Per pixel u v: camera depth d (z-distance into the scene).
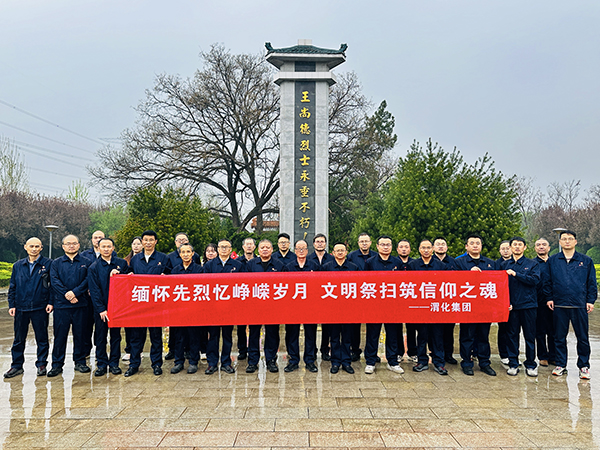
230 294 5.96
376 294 6.00
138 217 14.45
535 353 6.46
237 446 3.69
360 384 5.44
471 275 5.99
